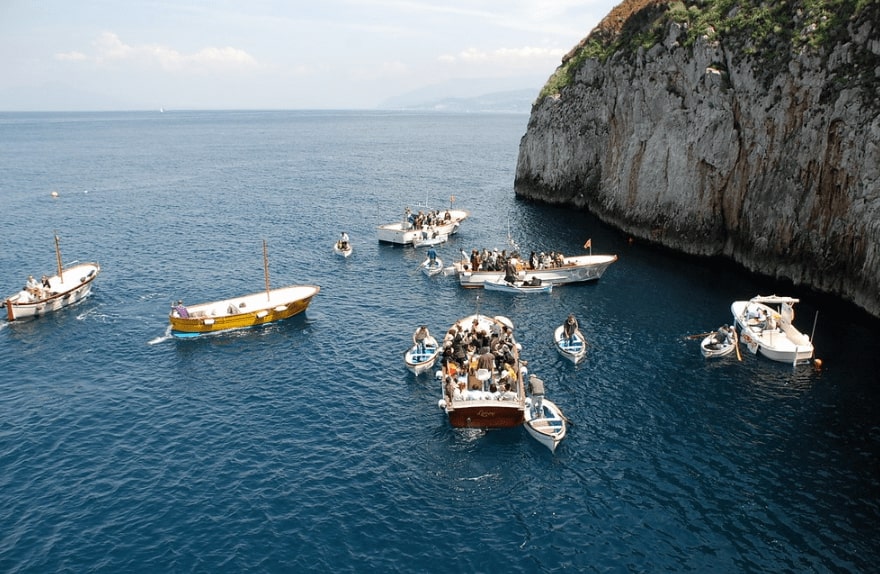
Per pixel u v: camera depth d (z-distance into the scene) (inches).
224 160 6072.8
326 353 1579.7
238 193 3988.7
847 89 1764.3
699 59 2283.5
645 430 1223.5
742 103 2135.8
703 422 1248.2
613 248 2559.1
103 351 1584.6
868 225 1699.1
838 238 1822.1
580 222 3061.0
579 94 3356.3
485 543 930.1
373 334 1702.8
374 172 5123.0
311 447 1169.4
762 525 962.1
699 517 981.2
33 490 1036.5
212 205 3553.2
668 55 2444.6
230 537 935.0
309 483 1063.6
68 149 7121.1
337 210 3447.3
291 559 893.8
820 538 933.2
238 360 1537.9
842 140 1777.8
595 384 1406.3
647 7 2834.6
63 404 1318.9
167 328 1737.2
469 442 1194.0
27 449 1151.6
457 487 1059.9
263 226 3026.6
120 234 2815.0
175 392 1374.3
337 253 2503.7
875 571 868.6
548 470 1104.2
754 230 2126.0
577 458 1137.4
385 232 2689.5
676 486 1055.6
